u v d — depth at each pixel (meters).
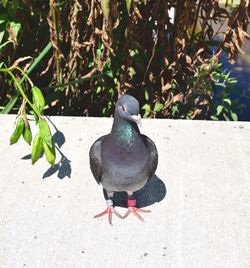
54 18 1.23
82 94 1.42
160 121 1.30
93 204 1.04
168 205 1.04
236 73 1.56
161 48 1.35
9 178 1.11
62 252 0.93
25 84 1.41
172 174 1.12
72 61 1.32
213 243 0.94
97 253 0.93
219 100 1.45
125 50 1.29
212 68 1.31
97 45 1.33
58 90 1.37
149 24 1.33
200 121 1.30
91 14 1.22
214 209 1.02
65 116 1.35
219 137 1.25
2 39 1.34
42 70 1.42
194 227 0.98
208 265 0.90
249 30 1.51
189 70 1.38
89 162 1.06
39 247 0.94
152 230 0.98
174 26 1.32
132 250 0.93
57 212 1.02
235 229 0.98
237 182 1.10
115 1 1.17
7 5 1.27
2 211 1.02
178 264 0.90
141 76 1.40
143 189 1.08
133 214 1.01
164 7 1.27
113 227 0.98
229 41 1.31
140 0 1.23
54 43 1.26
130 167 0.91
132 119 0.88
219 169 1.14
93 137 1.24
